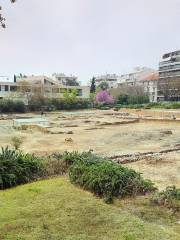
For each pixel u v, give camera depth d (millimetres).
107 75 180125
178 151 21188
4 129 39062
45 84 98562
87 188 9852
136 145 25047
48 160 12695
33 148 23938
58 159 12867
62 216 7641
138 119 52062
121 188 9508
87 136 31531
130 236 6641
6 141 27953
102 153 21203
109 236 6637
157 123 46656
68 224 7195
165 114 59531
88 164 11461
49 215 7699
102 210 8086
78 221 7363
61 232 6797
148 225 7301
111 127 41094
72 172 10945
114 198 9211
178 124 44375
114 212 7996
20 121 46656
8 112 73000
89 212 7918
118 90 108000
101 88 123500
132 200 9148
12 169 10836
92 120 51938
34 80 98375
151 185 10242
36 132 35938
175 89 102750
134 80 144750
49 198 8969
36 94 79375
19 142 24359
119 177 9852
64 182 10734
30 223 7223
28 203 8578
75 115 64438
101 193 9422
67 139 28031
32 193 9445
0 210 8047
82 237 6574
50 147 24500
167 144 25016
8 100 74188
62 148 23953
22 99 78500
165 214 8133
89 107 90188
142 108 78125
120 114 66812
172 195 9180
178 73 114062
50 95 92438
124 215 7840
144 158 18641
